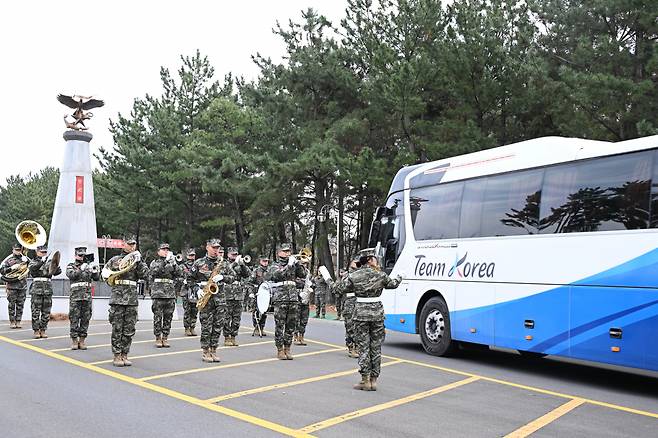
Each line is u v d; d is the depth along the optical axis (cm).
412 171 1488
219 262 1333
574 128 2222
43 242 1858
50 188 6444
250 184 3381
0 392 859
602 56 2173
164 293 1344
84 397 831
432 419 758
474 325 1240
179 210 4319
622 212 991
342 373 1064
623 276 972
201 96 4262
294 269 1211
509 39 2503
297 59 3356
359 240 3900
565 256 1068
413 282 1420
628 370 1295
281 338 1204
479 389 973
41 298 1472
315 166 3025
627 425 771
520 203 1173
